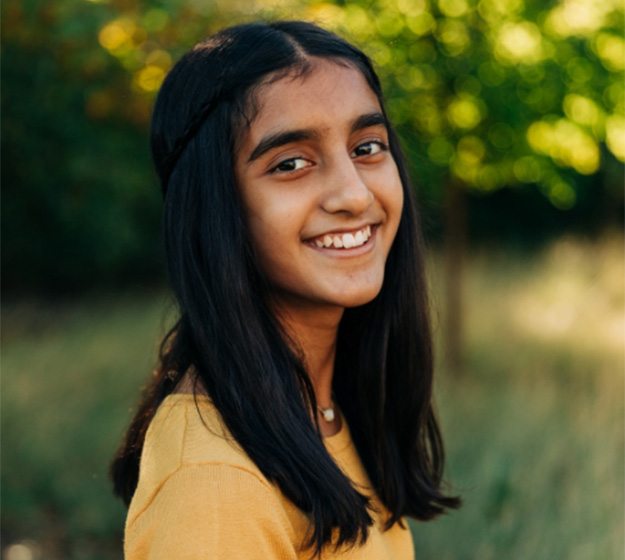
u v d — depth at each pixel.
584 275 8.27
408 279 1.62
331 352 1.55
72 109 6.81
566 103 5.12
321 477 1.30
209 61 1.33
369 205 1.35
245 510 1.16
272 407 1.31
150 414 1.44
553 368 5.64
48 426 4.80
